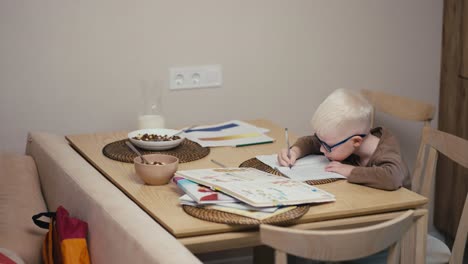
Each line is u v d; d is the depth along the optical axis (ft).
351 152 7.54
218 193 6.48
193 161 8.02
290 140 9.00
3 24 9.63
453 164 11.94
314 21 11.17
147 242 5.51
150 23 10.28
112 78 10.27
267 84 11.12
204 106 10.85
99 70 10.18
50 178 8.25
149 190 7.01
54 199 8.02
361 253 5.53
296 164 7.82
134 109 10.47
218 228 6.04
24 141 10.05
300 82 11.30
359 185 7.14
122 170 7.69
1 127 9.92
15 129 9.98
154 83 10.47
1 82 9.78
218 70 10.78
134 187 7.10
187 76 10.63
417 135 12.26
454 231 12.05
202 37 10.59
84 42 10.03
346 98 7.50
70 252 6.41
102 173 7.82
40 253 7.14
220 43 10.71
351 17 11.39
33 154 9.18
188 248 5.98
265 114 11.23
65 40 9.94
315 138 8.23
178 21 10.41
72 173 7.59
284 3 10.93
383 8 11.56
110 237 6.11
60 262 6.69
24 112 9.97
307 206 6.40
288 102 11.31
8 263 6.14
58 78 10.02
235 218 6.09
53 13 9.81
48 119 10.10
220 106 10.94
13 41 9.73
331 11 11.25
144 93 10.45
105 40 10.12
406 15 11.73
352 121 7.39
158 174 7.07
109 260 6.11
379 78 11.79
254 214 6.14
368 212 6.59
